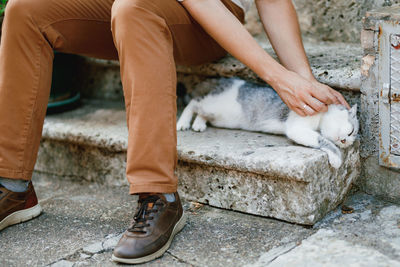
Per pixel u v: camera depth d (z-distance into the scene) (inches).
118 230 77.2
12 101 76.0
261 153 77.3
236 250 68.8
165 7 73.0
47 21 76.8
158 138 68.1
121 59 69.7
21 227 79.4
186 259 67.4
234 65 94.7
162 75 68.4
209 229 75.4
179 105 108.7
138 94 67.9
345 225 73.3
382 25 73.4
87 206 87.0
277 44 83.0
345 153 79.6
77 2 78.3
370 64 77.0
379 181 82.0
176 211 71.9
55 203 89.3
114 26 70.0
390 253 64.2
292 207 74.6
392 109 75.6
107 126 98.1
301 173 70.7
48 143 102.7
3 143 76.3
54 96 108.7
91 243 73.5
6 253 71.6
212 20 75.1
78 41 82.0
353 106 79.1
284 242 70.0
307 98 74.5
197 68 99.0
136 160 68.6
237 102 92.0
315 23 107.4
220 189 81.7
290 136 81.7
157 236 67.9
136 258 66.4
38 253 71.3
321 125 80.4
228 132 92.6
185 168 84.9
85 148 97.4
